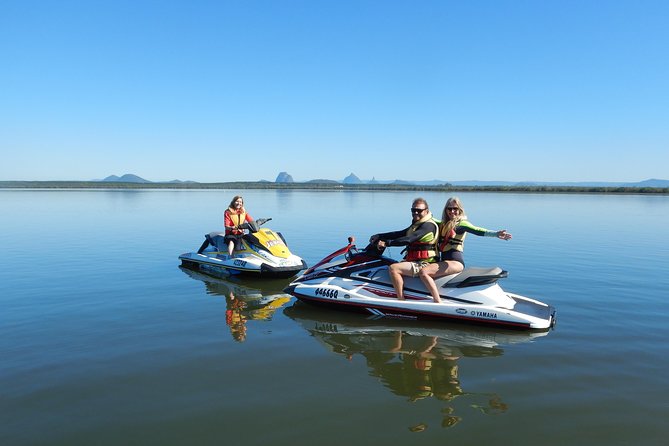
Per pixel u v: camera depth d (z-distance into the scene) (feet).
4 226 64.54
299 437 11.15
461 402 13.00
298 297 23.93
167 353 16.88
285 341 18.35
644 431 11.47
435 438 11.10
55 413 12.38
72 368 15.42
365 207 110.93
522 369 15.43
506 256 39.19
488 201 148.15
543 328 19.60
